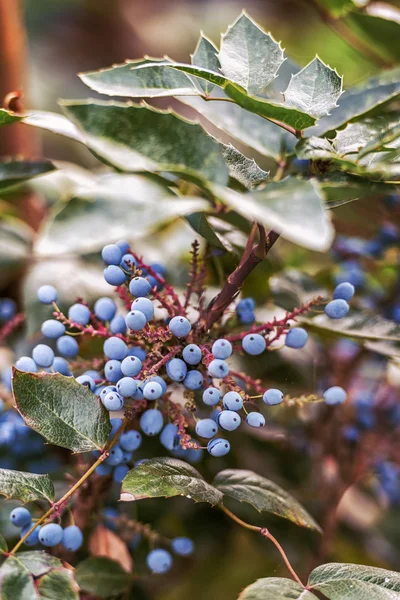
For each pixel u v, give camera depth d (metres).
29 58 1.23
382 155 0.50
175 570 0.65
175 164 0.49
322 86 0.49
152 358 0.49
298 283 0.62
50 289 0.52
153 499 0.61
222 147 0.51
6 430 0.57
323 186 0.49
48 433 0.49
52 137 1.04
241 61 0.49
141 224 0.50
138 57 1.36
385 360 0.65
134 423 0.52
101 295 0.64
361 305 0.64
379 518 0.72
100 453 0.50
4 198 0.68
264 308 0.61
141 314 0.48
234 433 0.61
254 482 0.52
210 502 0.48
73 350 0.52
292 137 0.54
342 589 0.48
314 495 0.66
